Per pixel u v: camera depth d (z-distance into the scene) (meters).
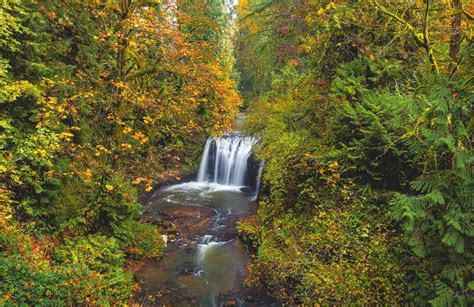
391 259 5.55
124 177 8.62
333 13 7.04
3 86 5.43
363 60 7.17
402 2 6.32
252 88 24.45
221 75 10.93
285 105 10.04
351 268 5.78
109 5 7.61
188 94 9.50
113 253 7.00
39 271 4.83
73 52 8.41
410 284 5.11
